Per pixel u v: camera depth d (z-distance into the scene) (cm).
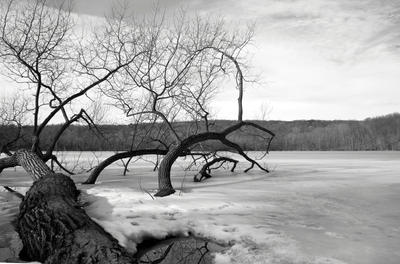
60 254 394
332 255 450
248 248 482
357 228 571
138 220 591
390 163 2014
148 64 1047
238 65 1067
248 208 702
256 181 1102
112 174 1275
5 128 1190
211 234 545
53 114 985
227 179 1149
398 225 589
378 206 738
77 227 443
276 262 432
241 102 1085
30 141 1202
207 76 1138
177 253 482
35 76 977
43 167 798
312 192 904
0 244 518
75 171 1394
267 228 566
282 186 1001
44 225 470
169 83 1084
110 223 556
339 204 758
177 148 871
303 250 470
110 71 1033
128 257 372
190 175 1252
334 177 1238
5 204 774
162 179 827
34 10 971
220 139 1029
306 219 626
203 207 691
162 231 552
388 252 459
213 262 445
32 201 555
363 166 1759
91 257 372
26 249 492
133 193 805
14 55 942
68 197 564
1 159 941
